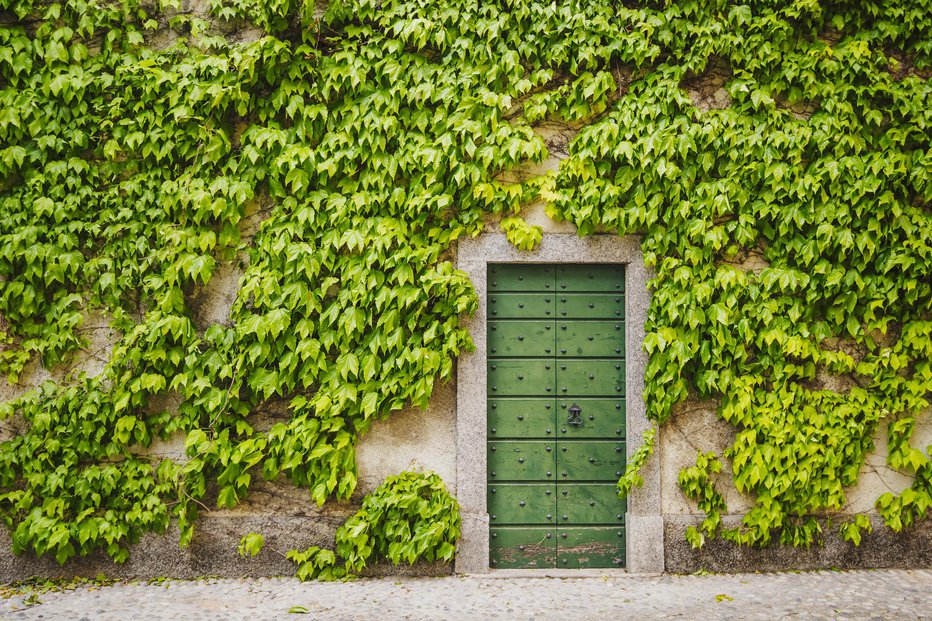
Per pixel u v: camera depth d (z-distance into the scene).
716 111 5.14
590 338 5.24
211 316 5.09
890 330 5.19
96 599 4.54
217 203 4.96
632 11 5.12
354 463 4.97
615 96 5.21
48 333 4.96
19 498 4.85
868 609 4.33
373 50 5.07
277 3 5.00
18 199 4.95
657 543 5.02
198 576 4.95
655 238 5.08
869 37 5.21
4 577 4.86
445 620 4.18
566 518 5.15
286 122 5.14
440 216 5.06
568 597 4.57
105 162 5.03
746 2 5.15
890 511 5.11
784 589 4.70
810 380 5.15
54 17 5.01
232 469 4.91
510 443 5.18
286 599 4.54
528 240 5.11
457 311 4.99
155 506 4.91
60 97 5.00
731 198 5.08
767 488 5.01
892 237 5.07
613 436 5.20
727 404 5.04
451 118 5.04
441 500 4.95
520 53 5.14
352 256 5.02
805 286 5.04
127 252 4.98
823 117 5.11
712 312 5.02
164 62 5.10
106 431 4.92
